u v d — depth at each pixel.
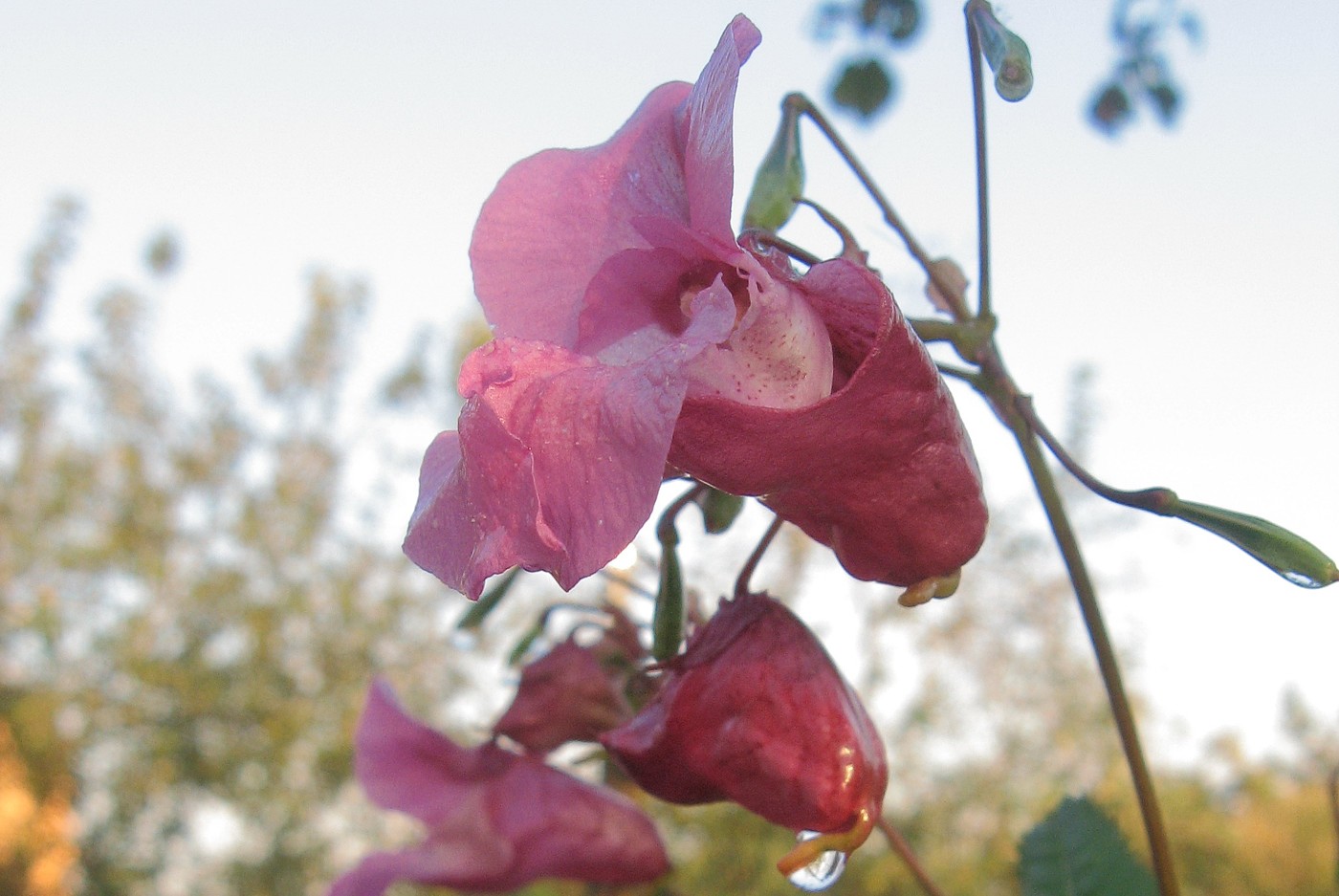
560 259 0.14
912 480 0.13
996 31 0.14
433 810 0.18
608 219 0.14
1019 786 0.65
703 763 0.14
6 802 0.78
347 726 0.79
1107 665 0.15
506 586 0.19
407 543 0.13
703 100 0.13
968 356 0.15
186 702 0.80
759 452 0.12
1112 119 0.34
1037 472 0.15
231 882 0.78
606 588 0.21
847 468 0.13
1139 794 0.15
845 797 0.14
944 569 0.13
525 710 0.18
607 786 0.19
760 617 0.14
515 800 0.18
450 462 0.13
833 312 0.13
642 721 0.14
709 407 0.12
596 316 0.13
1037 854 0.17
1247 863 0.65
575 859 0.18
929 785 0.61
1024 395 0.15
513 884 0.18
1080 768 0.69
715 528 0.15
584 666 0.18
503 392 0.12
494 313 0.14
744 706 0.14
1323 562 0.14
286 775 0.79
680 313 0.13
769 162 0.16
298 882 0.77
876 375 0.12
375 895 0.18
